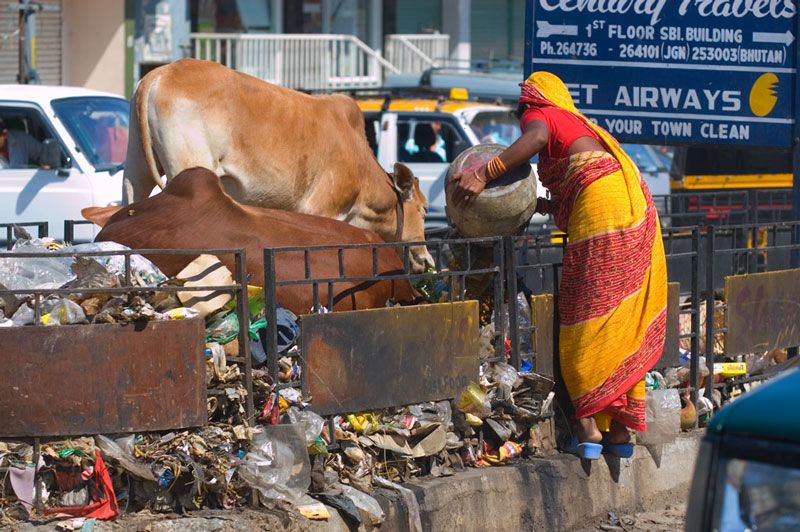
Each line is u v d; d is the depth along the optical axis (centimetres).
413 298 1015
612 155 953
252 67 3531
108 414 765
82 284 813
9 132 1873
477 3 4247
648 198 962
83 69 3148
